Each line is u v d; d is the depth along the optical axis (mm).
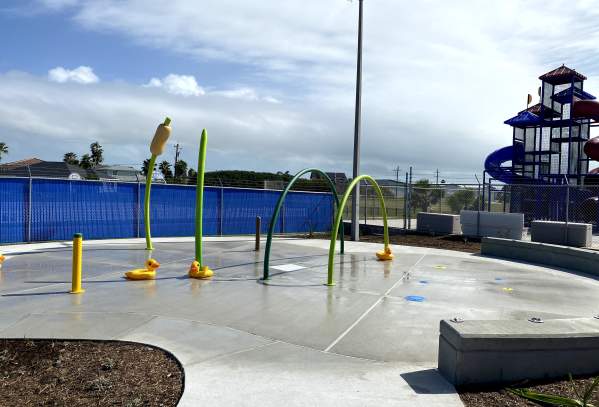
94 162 80312
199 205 9203
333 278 9375
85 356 4805
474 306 7336
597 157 22891
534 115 25328
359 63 16938
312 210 22219
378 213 31422
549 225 15172
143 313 6449
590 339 4395
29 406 3697
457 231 18891
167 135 11969
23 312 6371
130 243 14766
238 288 8242
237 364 4637
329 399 3848
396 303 7379
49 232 15352
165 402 3787
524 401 3881
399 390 4051
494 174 26781
